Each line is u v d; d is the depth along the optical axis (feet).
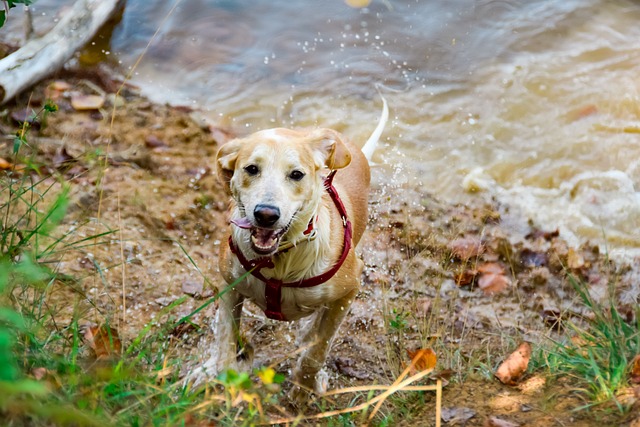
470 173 20.67
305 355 13.35
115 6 24.25
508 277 17.78
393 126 22.22
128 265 16.26
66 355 11.40
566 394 11.85
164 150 19.95
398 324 14.30
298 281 12.50
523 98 23.17
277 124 22.12
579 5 27.04
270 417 11.89
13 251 11.84
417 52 25.05
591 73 24.06
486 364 13.91
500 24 26.23
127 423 9.66
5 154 18.48
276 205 11.36
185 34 25.12
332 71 24.14
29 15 22.20
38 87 21.45
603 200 20.01
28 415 8.90
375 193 19.81
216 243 17.75
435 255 18.13
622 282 17.79
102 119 20.68
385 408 12.75
